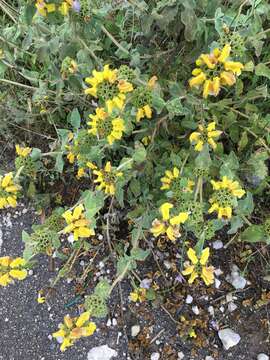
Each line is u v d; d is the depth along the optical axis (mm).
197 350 544
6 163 621
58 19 400
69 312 568
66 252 580
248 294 553
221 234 567
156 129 493
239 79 478
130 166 433
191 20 425
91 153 449
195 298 557
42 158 598
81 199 448
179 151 520
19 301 581
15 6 618
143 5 449
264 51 521
